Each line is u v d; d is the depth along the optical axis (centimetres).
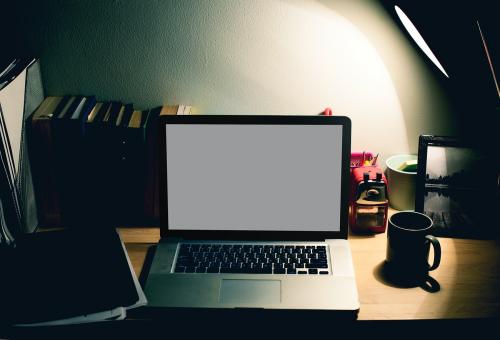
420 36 120
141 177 128
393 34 133
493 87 114
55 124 123
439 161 129
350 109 141
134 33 134
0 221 117
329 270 111
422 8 107
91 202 130
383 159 146
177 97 140
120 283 105
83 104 133
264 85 139
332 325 103
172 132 118
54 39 133
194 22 133
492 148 127
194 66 137
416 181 130
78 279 106
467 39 109
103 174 127
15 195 118
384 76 138
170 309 103
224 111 142
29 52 134
